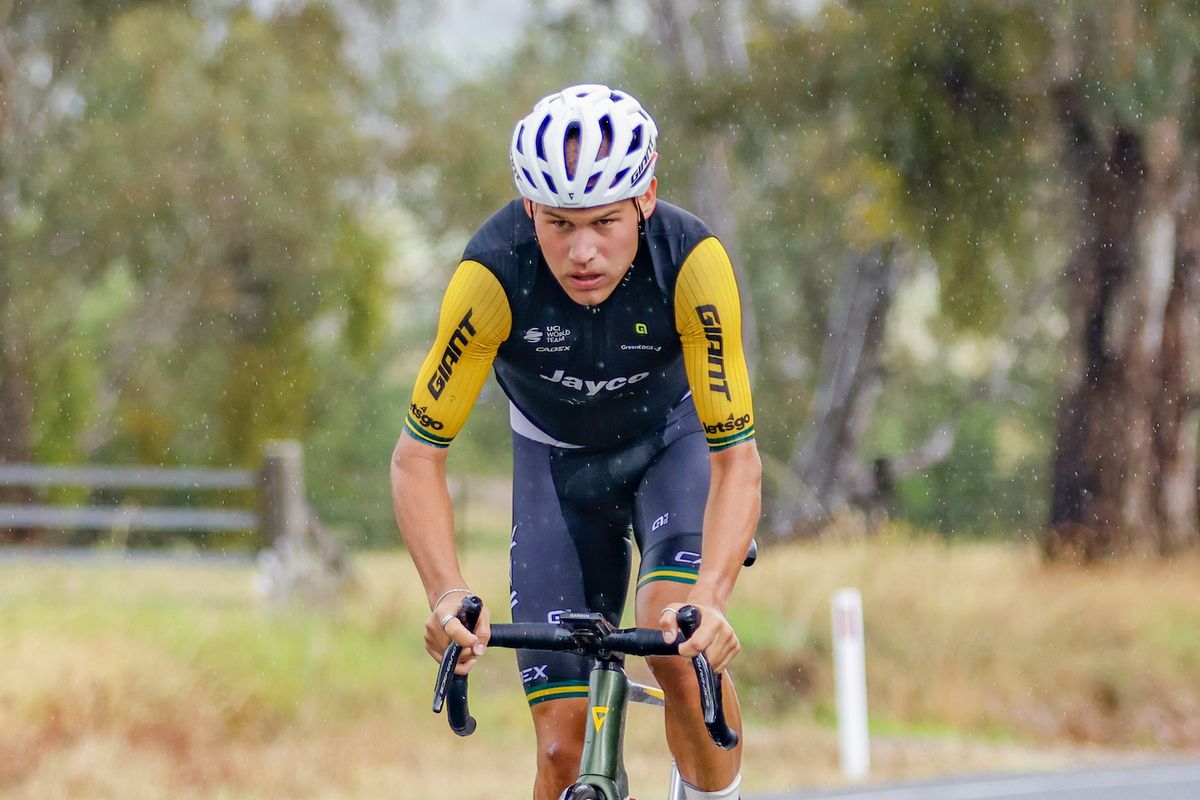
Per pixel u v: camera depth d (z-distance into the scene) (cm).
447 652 956
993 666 4059
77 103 6225
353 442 9750
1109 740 3841
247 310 6550
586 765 967
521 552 1262
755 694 3891
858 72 5144
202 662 3134
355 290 6444
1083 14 4991
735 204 7838
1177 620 4534
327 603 3862
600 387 1191
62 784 2519
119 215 6094
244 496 6988
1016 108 5119
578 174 998
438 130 6350
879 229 5338
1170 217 5916
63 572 3697
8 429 6581
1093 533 5891
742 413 1130
